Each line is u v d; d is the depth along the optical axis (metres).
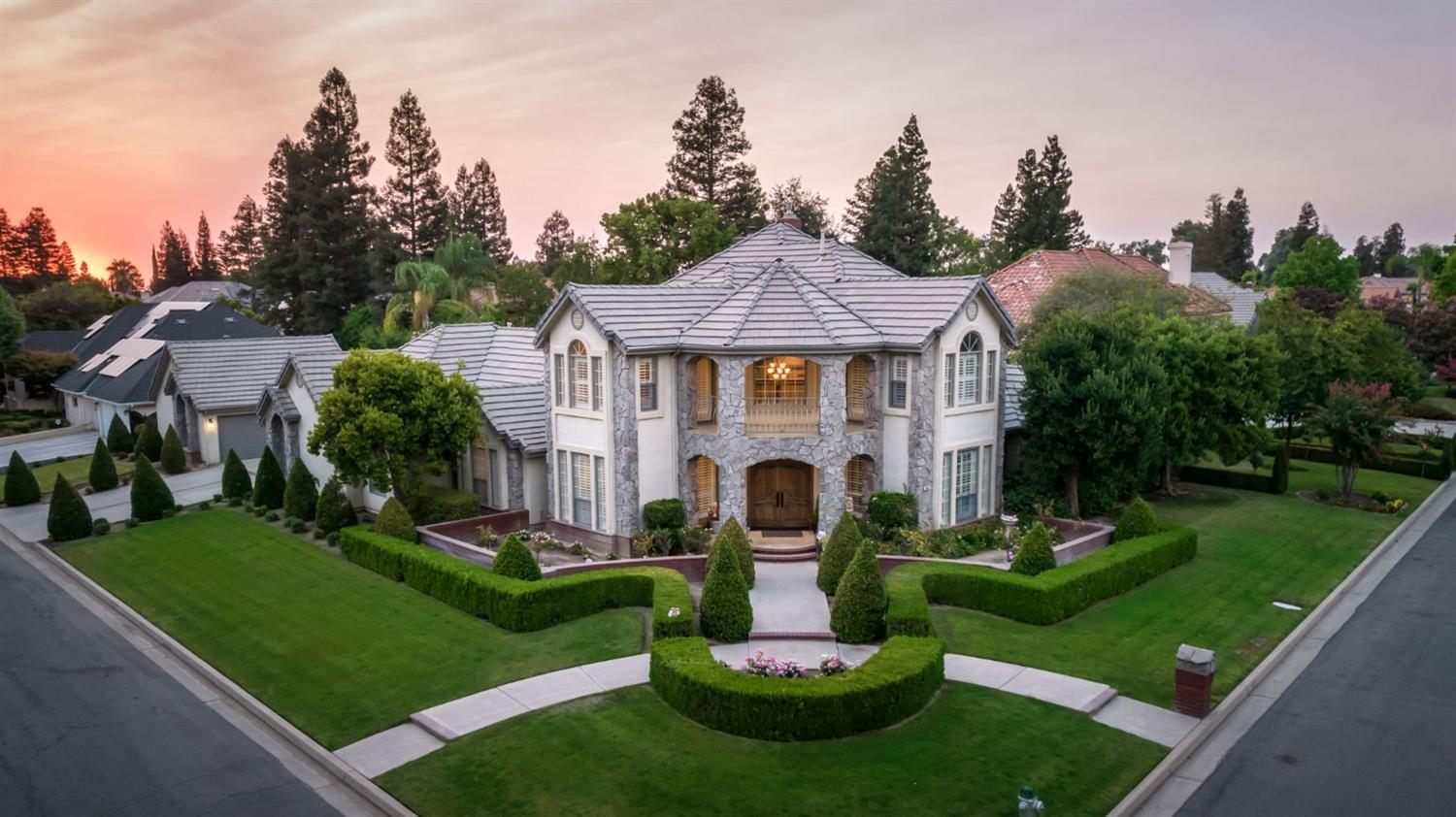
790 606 28.08
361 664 23.84
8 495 43.62
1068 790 17.48
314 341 57.88
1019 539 33.69
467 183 123.06
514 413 38.44
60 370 77.94
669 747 19.03
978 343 36.09
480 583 26.84
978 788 17.47
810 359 33.69
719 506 34.81
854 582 25.06
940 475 34.88
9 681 23.50
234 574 31.92
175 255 176.12
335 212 87.81
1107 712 20.89
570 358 35.56
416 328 76.88
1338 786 18.08
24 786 18.33
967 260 97.38
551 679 22.53
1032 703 21.22
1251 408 41.12
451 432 35.94
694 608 28.20
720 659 23.95
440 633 25.84
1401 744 19.77
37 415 76.38
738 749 18.94
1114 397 35.38
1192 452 42.56
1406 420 68.19
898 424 35.09
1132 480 38.94
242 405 52.72
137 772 18.88
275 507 41.25
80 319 106.50
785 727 19.23
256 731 20.72
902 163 83.00
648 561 30.70
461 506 36.97
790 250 45.31
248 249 150.75
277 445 44.69
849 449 34.53
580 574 27.45
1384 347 55.66
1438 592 30.19
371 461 34.62
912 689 20.27
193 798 17.88
